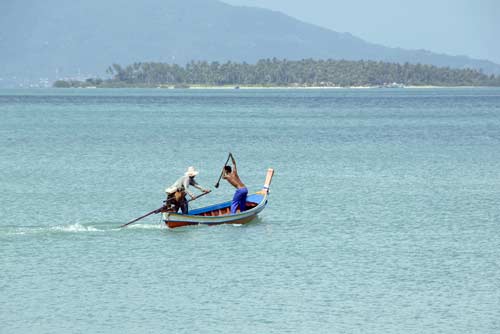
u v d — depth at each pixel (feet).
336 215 366.02
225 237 312.91
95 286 240.12
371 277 250.37
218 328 204.13
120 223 344.28
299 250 288.92
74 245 296.30
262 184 479.82
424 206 391.86
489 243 301.02
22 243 299.38
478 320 210.18
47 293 232.94
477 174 526.98
